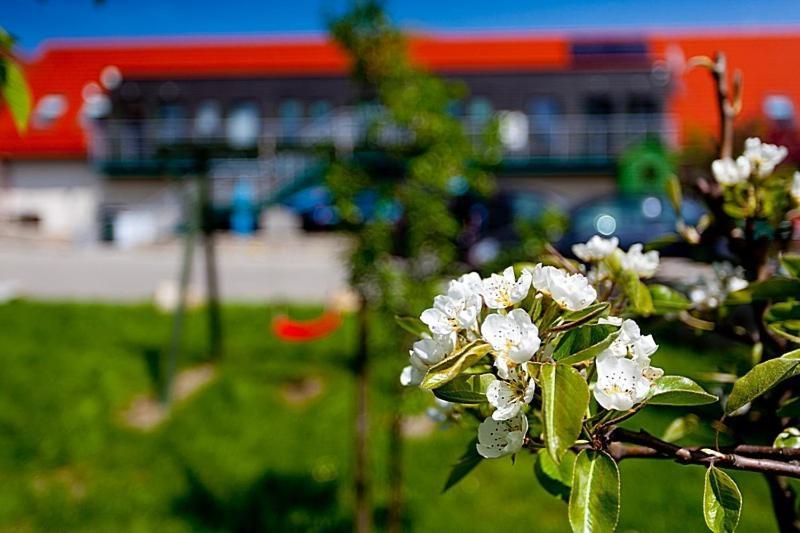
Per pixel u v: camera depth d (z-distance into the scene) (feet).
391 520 12.42
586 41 80.43
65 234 69.87
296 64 81.05
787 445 4.35
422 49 81.41
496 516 13.23
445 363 3.30
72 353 22.88
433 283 11.51
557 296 3.52
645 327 5.77
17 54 5.66
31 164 74.59
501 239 38.32
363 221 11.86
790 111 71.20
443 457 15.38
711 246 6.10
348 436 16.52
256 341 24.62
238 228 60.18
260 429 17.10
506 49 81.05
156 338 25.27
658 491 13.89
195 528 13.03
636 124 69.82
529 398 3.26
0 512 13.48
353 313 27.37
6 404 18.37
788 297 4.95
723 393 5.74
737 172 5.26
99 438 16.51
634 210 39.65
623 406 3.34
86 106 76.18
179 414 18.15
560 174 70.95
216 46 84.23
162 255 52.29
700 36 80.48
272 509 13.65
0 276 42.42
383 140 11.66
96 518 13.39
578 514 3.31
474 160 11.77
